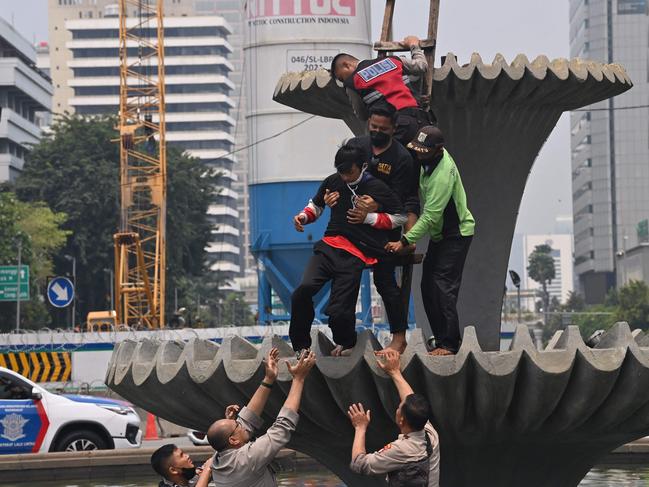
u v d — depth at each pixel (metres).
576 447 11.61
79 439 23.08
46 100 169.50
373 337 10.38
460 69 11.75
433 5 11.47
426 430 9.80
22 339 45.91
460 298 12.78
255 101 46.62
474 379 10.24
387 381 10.23
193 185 107.00
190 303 119.00
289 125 46.16
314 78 12.69
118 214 104.81
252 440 10.17
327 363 10.30
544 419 10.72
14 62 154.50
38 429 22.75
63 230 103.19
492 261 12.78
